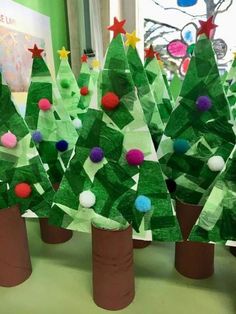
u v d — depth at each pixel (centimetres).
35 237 60
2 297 44
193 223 44
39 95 51
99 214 40
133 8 117
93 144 41
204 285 45
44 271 50
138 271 49
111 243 38
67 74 66
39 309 41
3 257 45
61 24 107
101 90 39
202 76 41
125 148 40
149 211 40
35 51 51
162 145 45
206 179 43
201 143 43
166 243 57
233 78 56
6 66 78
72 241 59
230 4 112
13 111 44
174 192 45
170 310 41
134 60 49
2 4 75
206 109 41
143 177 40
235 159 37
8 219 44
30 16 88
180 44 118
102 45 110
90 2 105
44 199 45
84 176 42
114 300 40
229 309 41
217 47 115
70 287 46
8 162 45
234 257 52
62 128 53
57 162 52
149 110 50
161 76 57
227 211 38
